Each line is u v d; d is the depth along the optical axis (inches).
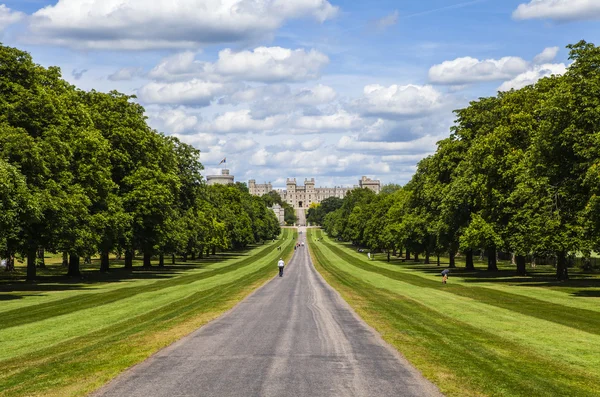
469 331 825.5
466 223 2267.5
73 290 1631.4
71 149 1784.0
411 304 1216.2
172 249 2955.2
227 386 481.1
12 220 1359.5
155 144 2536.9
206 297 1373.0
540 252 1831.9
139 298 1362.0
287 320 913.5
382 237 4188.0
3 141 1489.9
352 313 1017.5
